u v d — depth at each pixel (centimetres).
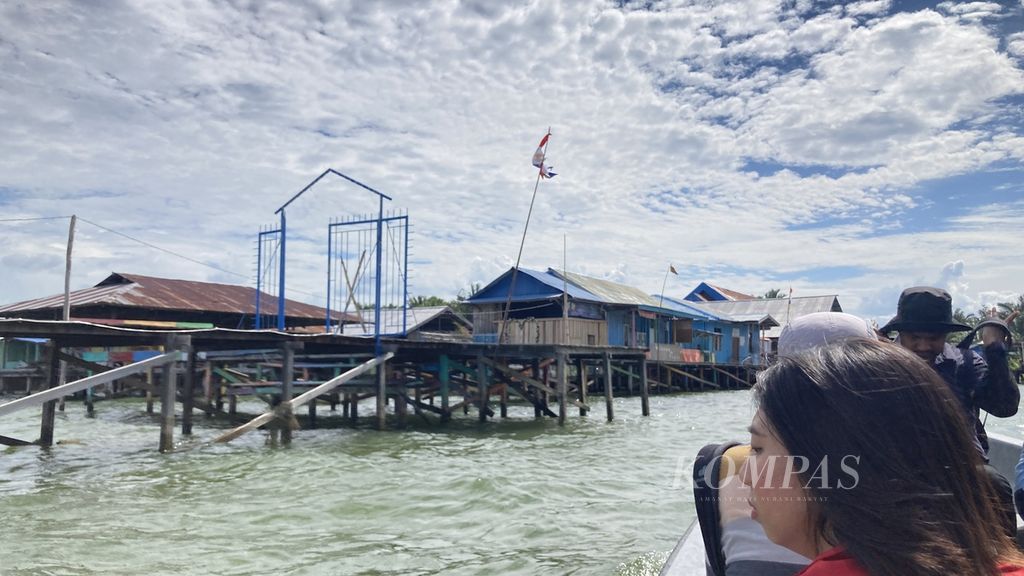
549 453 1134
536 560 548
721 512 136
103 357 2241
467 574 520
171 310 2517
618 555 558
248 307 2758
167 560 553
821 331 160
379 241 1507
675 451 1156
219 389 1772
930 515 75
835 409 78
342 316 1847
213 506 736
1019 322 3148
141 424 1627
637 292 3450
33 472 944
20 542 598
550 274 2927
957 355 287
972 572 74
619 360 2030
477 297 2872
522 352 1608
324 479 884
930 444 76
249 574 521
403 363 1711
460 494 786
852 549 76
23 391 2614
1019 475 167
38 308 2402
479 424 1614
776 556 122
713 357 3578
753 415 90
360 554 568
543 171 1589
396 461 1035
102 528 648
